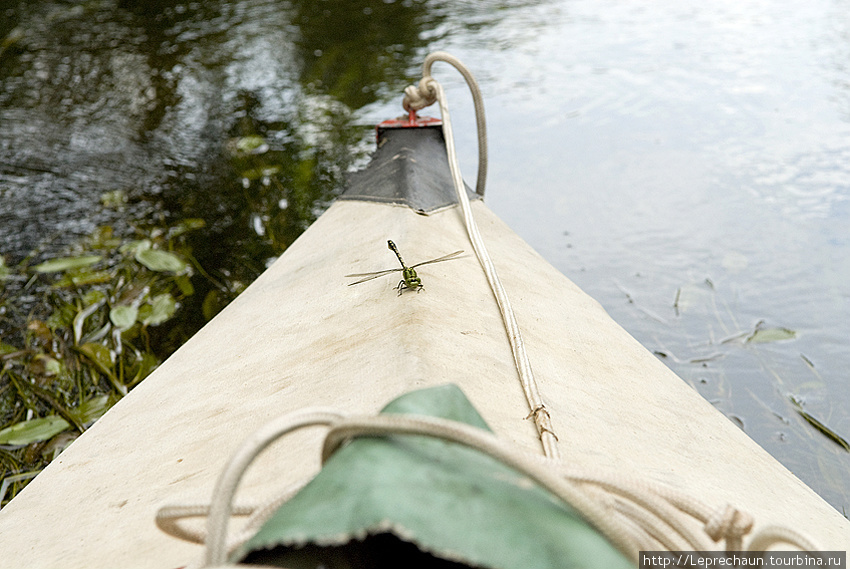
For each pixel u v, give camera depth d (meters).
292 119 5.77
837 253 3.56
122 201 4.65
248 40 7.61
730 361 2.87
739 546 0.92
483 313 1.76
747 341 2.98
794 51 6.46
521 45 7.11
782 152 4.64
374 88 6.26
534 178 4.52
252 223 4.36
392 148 2.92
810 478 2.27
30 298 3.70
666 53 6.65
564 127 5.26
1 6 8.97
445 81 6.29
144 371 3.12
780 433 2.47
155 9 8.84
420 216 2.35
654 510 0.91
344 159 5.07
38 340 3.35
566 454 1.26
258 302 2.27
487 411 1.29
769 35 6.96
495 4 8.65
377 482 0.59
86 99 6.30
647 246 3.73
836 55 6.26
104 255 4.06
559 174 4.57
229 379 1.76
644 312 3.22
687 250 3.69
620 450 1.38
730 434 1.71
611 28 7.57
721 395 2.67
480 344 1.57
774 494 1.48
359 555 0.61
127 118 5.92
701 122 5.17
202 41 7.61
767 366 2.83
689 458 1.48
